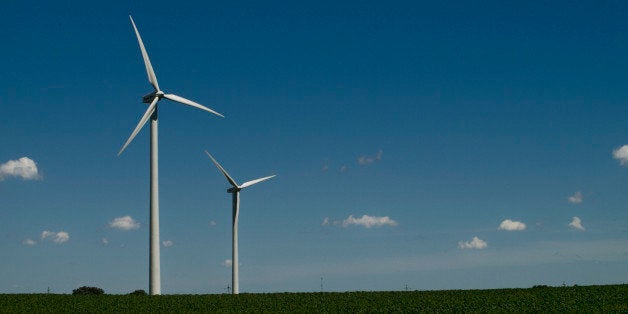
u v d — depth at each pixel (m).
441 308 44.41
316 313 41.84
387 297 53.88
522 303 46.56
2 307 44.66
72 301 48.62
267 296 55.28
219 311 42.56
